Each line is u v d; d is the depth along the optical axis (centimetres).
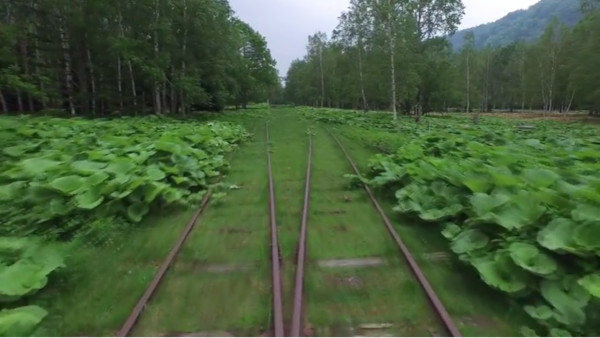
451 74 3628
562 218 434
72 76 2505
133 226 609
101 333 347
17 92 2266
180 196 717
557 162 854
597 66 3475
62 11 2119
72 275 450
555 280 374
